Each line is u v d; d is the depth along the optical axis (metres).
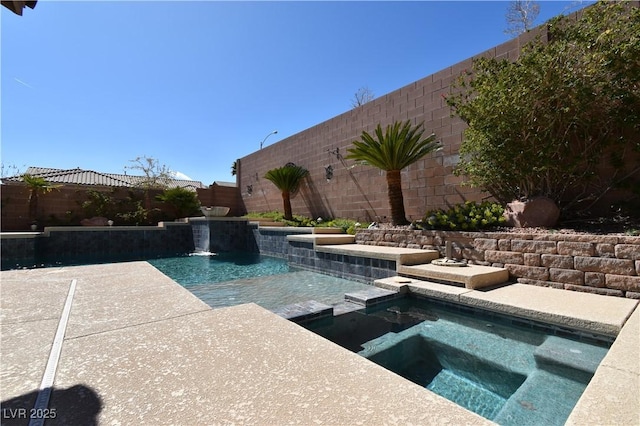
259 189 14.84
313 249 6.96
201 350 1.41
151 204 14.64
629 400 1.31
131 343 1.47
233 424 0.90
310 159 11.55
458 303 3.65
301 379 1.16
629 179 4.55
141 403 1.00
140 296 2.28
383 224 7.78
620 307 2.99
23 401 1.00
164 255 10.28
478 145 5.17
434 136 6.84
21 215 11.95
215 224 10.97
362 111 9.41
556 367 2.27
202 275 6.66
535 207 4.71
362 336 2.96
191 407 0.98
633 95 3.99
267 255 10.16
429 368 2.32
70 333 1.59
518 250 4.30
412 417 0.94
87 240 10.23
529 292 3.69
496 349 2.62
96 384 1.11
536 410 1.74
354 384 1.13
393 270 5.03
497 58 6.17
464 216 5.46
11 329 1.64
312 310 3.33
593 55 4.01
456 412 0.97
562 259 3.86
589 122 4.43
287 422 0.91
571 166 4.53
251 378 1.17
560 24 5.12
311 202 11.45
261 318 1.85
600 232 4.09
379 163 7.07
